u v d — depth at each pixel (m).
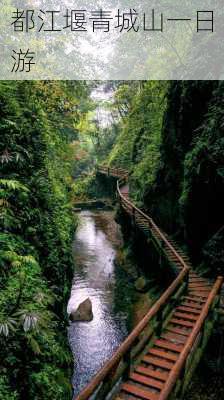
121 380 5.78
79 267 16.38
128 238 18.27
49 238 7.81
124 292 13.21
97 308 11.91
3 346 4.20
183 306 8.33
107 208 31.16
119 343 9.77
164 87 17.64
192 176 10.56
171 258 11.59
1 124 6.62
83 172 41.66
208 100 11.32
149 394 5.40
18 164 6.79
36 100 10.22
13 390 4.01
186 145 12.72
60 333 6.82
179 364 5.26
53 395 4.51
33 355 4.59
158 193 15.45
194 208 10.84
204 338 7.09
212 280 9.69
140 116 27.50
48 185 8.85
